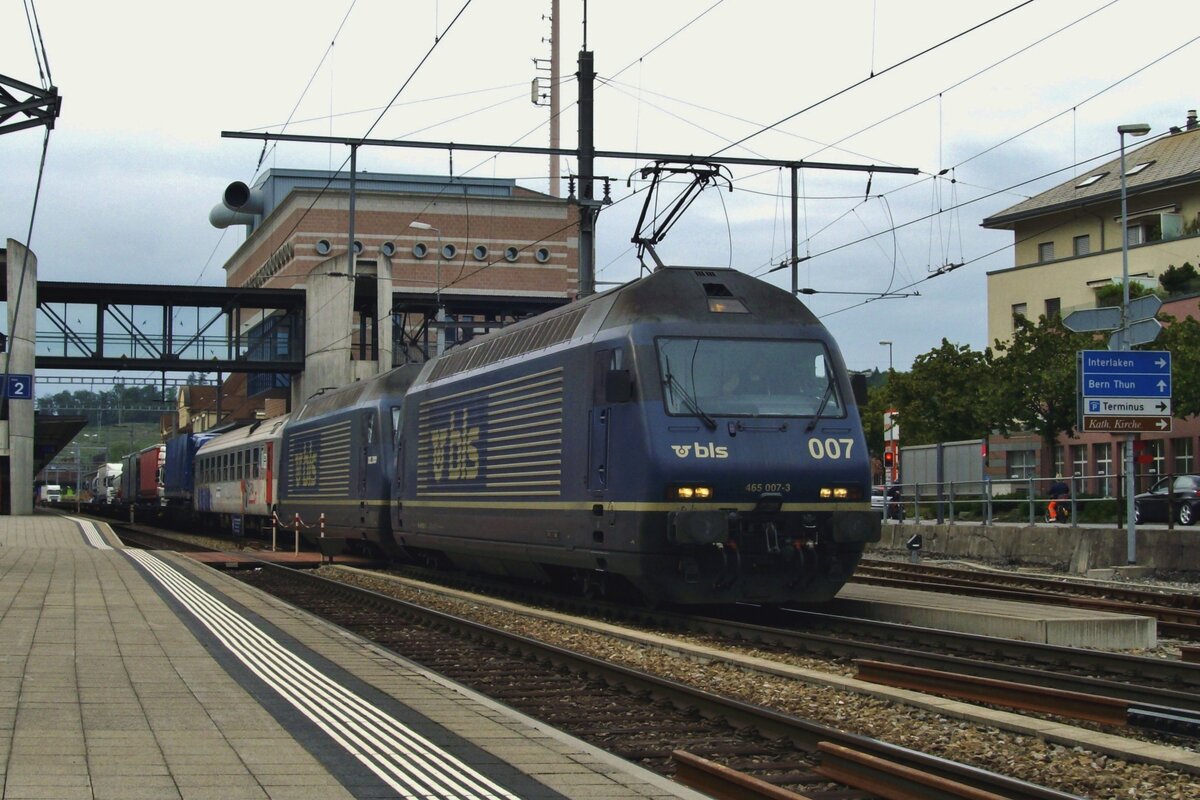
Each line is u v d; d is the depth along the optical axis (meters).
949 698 10.83
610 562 16.77
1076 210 54.59
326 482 32.09
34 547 31.25
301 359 51.72
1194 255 47.09
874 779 7.57
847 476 16.39
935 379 45.38
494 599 20.08
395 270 81.31
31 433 48.72
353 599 21.28
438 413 24.17
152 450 67.56
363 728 9.00
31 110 20.00
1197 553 24.50
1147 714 9.23
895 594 19.45
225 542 43.44
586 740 9.48
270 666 11.93
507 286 83.44
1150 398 24.61
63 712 9.28
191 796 6.89
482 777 7.58
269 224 88.62
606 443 16.88
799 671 11.97
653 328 16.56
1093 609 17.94
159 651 12.68
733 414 16.25
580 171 24.78
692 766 7.77
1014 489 43.38
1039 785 7.84
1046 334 39.91
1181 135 53.69
